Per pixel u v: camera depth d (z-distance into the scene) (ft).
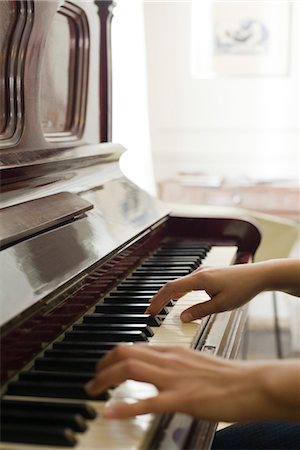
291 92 11.51
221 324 3.57
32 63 4.00
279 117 11.61
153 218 4.96
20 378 2.53
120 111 8.82
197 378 2.15
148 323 3.31
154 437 2.24
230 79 11.61
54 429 2.06
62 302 3.01
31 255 3.06
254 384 2.10
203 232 5.49
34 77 4.04
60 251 3.32
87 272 3.36
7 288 2.66
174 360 2.20
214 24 11.50
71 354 2.76
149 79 11.69
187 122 11.80
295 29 11.35
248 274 3.64
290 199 10.20
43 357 2.74
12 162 3.48
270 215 10.30
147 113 9.90
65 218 3.69
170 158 11.91
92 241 3.74
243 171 11.82
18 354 2.54
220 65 11.60
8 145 3.68
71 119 5.19
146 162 9.77
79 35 5.18
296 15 11.32
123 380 2.19
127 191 5.17
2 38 3.77
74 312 3.19
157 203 5.51
